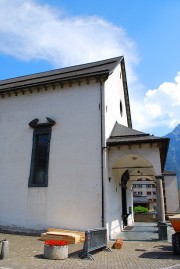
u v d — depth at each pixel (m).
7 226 13.63
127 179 19.00
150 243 10.96
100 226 11.88
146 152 12.88
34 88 15.23
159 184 12.30
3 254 7.57
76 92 14.38
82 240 10.92
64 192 12.99
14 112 15.62
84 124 13.66
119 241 10.04
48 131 14.34
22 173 14.23
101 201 12.20
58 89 14.87
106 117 13.71
